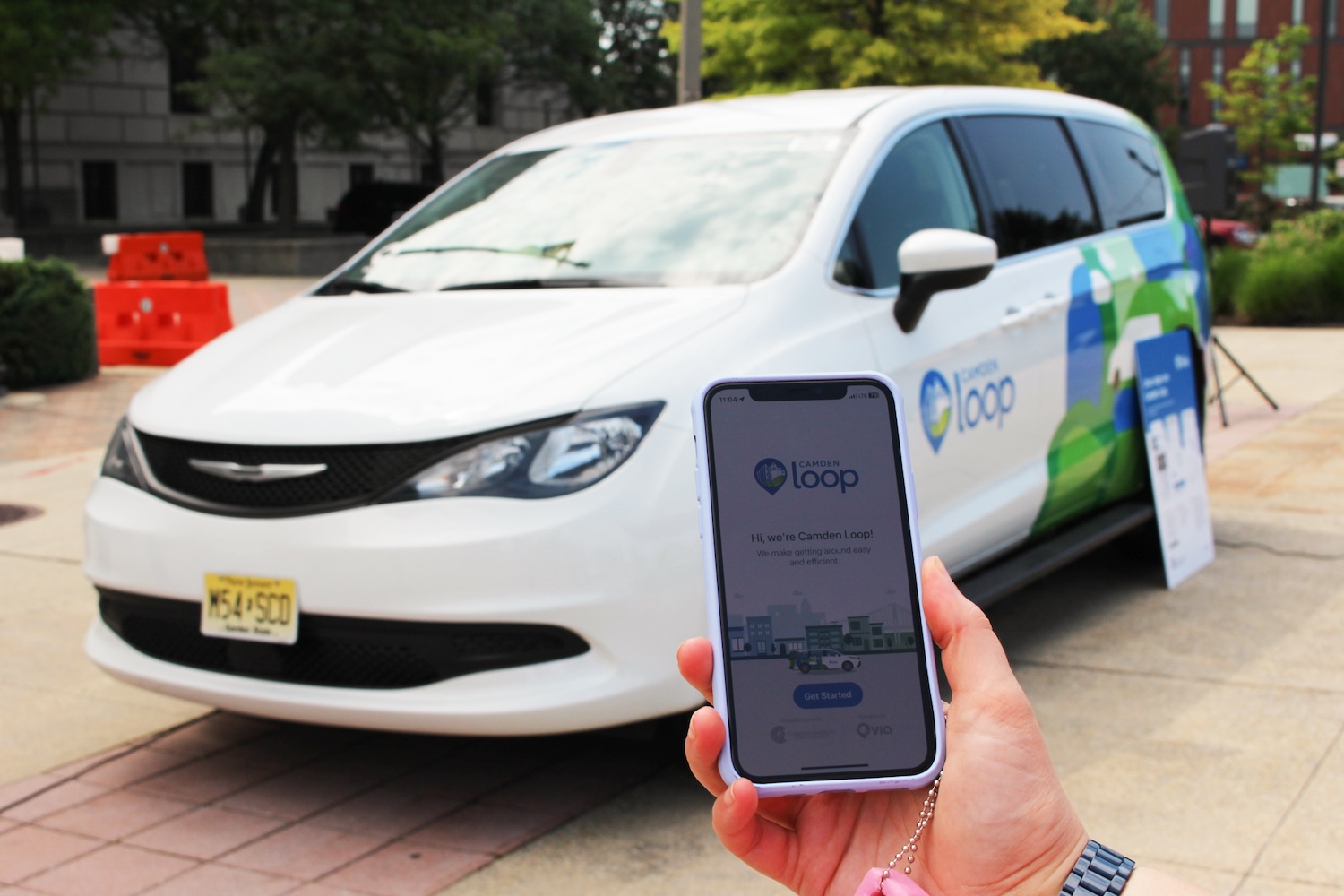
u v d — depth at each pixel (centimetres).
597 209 427
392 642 320
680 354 337
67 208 3741
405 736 397
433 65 3120
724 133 448
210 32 3484
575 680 314
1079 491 476
